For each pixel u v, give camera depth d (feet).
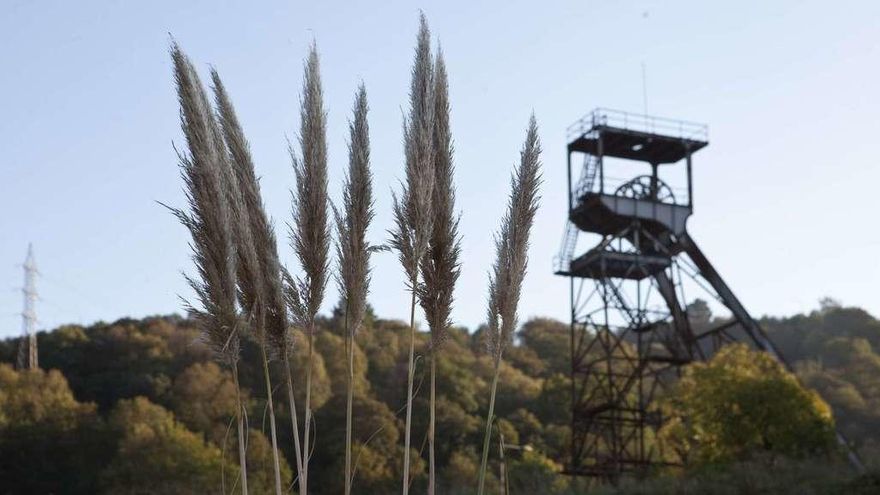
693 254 128.06
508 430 177.88
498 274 18.43
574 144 128.26
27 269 224.12
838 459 110.63
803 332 322.55
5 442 178.81
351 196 17.30
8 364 218.38
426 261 17.85
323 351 199.11
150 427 173.37
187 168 16.10
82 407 193.47
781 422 114.42
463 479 143.74
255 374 181.47
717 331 132.46
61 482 170.19
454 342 259.39
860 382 259.60
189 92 16.05
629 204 123.24
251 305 16.65
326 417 160.86
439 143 18.07
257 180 17.21
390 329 243.19
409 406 17.48
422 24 17.78
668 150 128.77
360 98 17.57
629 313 123.95
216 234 16.12
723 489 101.35
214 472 154.61
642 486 109.40
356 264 17.22
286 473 115.96
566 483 130.72
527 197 18.54
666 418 130.52
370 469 142.72
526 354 273.95
